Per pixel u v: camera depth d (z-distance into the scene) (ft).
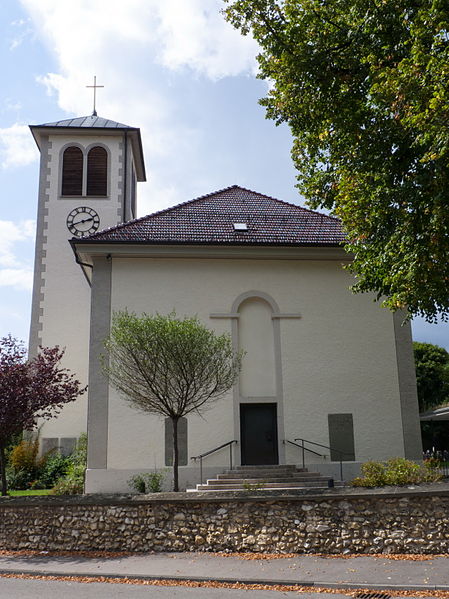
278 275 69.56
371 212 44.06
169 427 63.67
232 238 69.67
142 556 39.22
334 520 38.58
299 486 57.31
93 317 66.23
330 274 70.08
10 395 58.75
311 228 73.41
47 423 88.79
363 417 66.39
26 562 38.47
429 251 40.63
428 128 35.94
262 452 65.31
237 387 65.62
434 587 29.91
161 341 49.06
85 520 41.83
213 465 63.36
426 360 165.58
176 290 67.92
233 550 39.32
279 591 30.63
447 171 39.09
